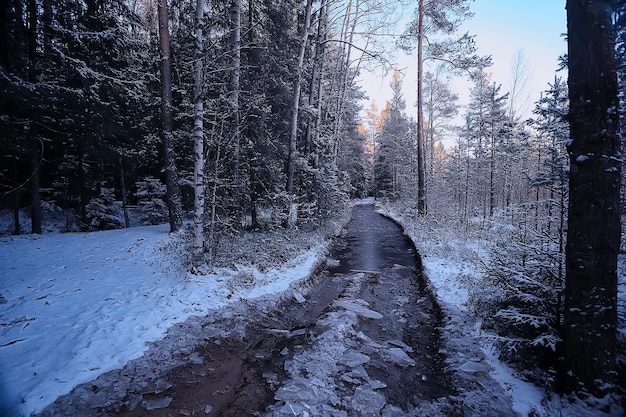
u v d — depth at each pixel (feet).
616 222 10.57
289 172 43.27
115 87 41.34
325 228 55.36
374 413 11.75
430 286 26.91
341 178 73.72
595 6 10.29
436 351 17.04
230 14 37.27
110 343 15.66
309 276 31.27
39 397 11.48
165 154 41.09
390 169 149.48
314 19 51.67
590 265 10.64
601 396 10.36
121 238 40.32
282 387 13.24
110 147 48.16
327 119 71.15
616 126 10.52
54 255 33.32
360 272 35.01
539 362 13.60
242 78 43.39
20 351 14.57
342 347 16.99
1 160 51.72
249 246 33.73
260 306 22.88
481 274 25.52
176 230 41.50
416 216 59.77
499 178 94.02
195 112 25.94
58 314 18.95
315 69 50.21
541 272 15.07
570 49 11.04
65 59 35.09
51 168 58.54
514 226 23.91
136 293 22.76
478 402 12.01
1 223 52.24
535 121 17.17
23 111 40.19
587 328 10.69
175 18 44.19
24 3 38.14
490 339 16.08
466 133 96.58
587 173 10.62
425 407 12.19
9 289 23.15
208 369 14.89
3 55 37.78
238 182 36.70
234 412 11.77
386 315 22.63
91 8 42.19
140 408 11.78
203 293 22.84
